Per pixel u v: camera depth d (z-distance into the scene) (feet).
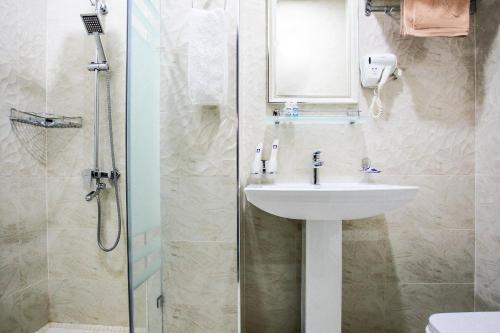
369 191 3.04
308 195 3.05
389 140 4.60
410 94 4.60
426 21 4.16
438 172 4.59
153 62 3.41
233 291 3.53
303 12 4.62
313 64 4.62
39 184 4.61
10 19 4.19
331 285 3.58
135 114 2.90
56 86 4.73
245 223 4.59
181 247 3.56
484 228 4.40
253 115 4.62
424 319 4.58
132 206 2.82
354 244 4.59
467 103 4.58
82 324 4.72
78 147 4.71
